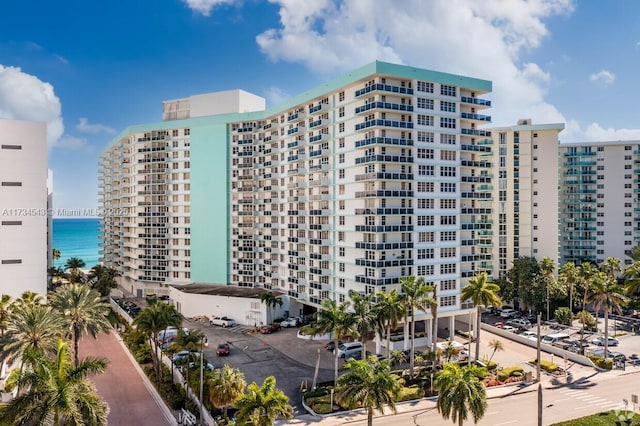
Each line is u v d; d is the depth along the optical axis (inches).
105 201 6028.5
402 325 3260.3
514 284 3868.1
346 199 3152.1
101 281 4040.4
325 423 1923.0
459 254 3137.3
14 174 2851.9
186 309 3814.0
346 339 3026.6
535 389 2315.5
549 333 3272.6
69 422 1163.3
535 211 4313.5
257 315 3503.9
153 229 4480.8
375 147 2913.4
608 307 2662.4
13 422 1132.5
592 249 4995.1
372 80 2945.4
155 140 4485.7
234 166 4222.4
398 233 2947.8
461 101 3134.8
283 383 2352.4
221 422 1820.9
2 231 2812.5
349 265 3093.0
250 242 4109.3
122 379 2410.2
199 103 4362.7
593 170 5002.5
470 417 1973.4
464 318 3565.5
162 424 1909.4
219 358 2733.8
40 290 2896.2
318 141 3361.2
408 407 2089.1
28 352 1302.9
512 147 4320.9
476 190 3304.6
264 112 3996.1
